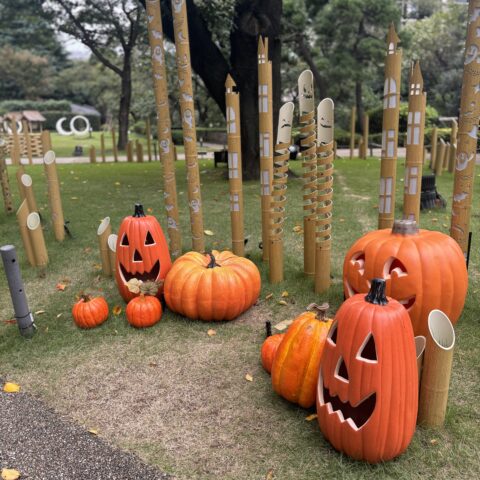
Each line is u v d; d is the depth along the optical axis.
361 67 25.41
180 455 2.71
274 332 4.05
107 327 4.20
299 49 24.39
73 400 3.23
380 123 26.86
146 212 8.55
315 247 4.76
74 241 6.69
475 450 2.65
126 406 3.15
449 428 2.81
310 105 4.43
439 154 11.47
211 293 4.04
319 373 2.67
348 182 11.19
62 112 49.00
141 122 40.62
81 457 2.71
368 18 24.81
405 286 3.40
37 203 9.48
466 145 3.97
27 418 3.05
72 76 54.47
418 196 4.14
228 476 2.55
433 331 2.75
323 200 4.36
